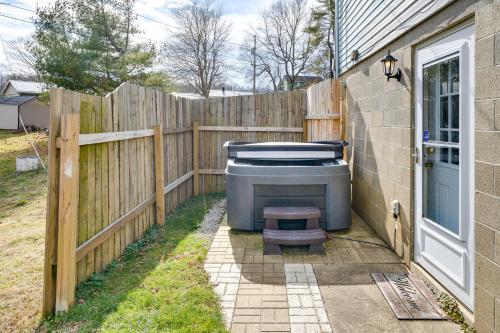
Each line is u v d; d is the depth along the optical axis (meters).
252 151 4.96
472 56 2.39
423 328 2.40
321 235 3.89
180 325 2.40
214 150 7.11
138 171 4.20
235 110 7.04
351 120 5.71
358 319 2.52
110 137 3.35
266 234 3.93
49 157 2.49
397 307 2.66
